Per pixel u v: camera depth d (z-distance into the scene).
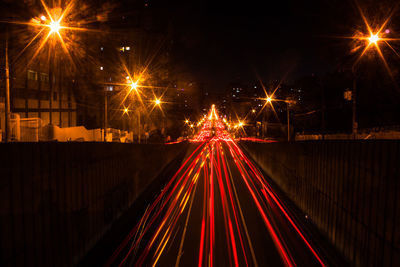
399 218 4.48
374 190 5.36
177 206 12.88
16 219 4.67
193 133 115.56
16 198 4.68
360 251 5.98
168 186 18.06
